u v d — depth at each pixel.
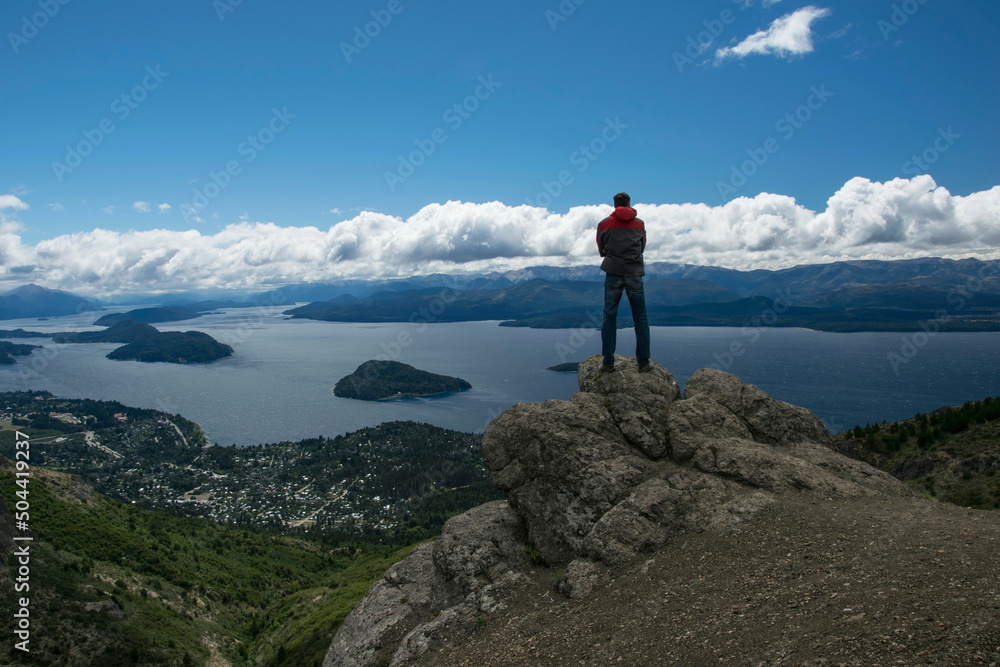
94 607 66.62
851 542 12.09
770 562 12.16
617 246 18.27
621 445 17.30
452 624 14.41
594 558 14.38
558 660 11.35
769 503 14.40
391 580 17.67
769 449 16.59
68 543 84.56
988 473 60.56
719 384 19.27
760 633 9.82
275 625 81.88
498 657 12.27
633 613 11.93
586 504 15.97
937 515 12.90
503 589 15.09
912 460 70.38
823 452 17.16
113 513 106.12
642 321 18.81
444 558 17.00
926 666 7.70
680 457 16.64
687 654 9.97
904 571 10.48
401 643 14.61
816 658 8.58
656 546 14.09
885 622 8.95
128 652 62.06
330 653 16.36
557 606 13.48
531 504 16.84
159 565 93.19
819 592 10.55
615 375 19.02
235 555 117.00
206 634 76.06
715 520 14.26
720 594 11.54
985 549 10.68
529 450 17.62
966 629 8.20
